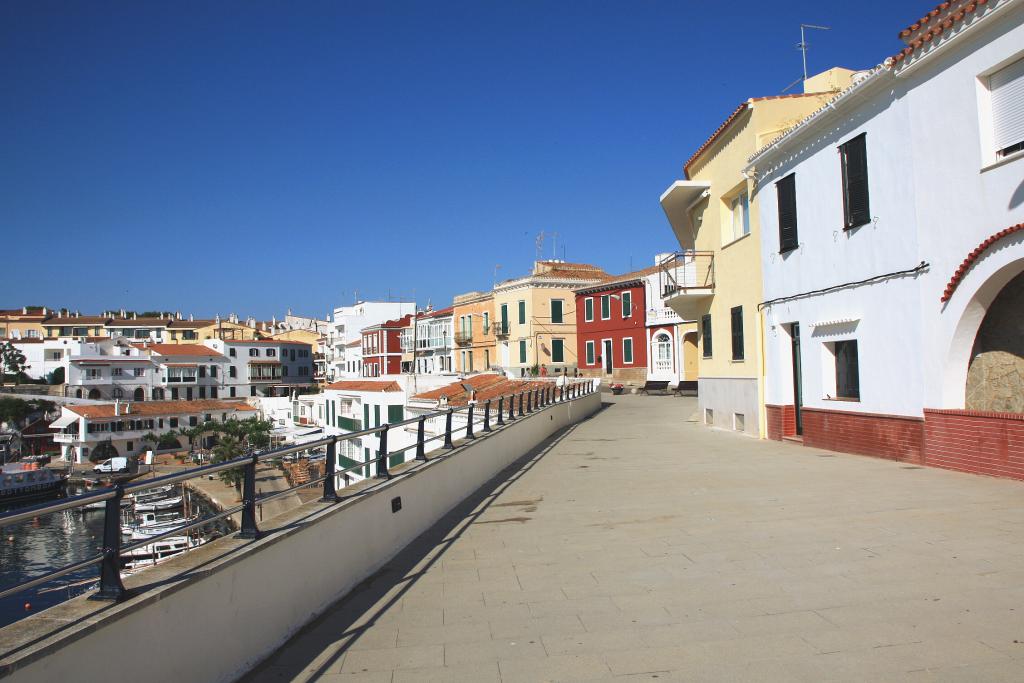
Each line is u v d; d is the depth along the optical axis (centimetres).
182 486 749
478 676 446
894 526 767
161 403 6369
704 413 2208
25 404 6072
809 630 494
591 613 554
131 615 355
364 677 451
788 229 1567
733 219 1989
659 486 1119
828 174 1393
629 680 429
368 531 699
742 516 866
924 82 1096
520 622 542
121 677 346
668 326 4138
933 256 1092
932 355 1106
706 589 597
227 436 5331
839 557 666
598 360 4788
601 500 1027
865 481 1044
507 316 5156
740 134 1847
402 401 3142
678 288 2105
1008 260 934
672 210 2366
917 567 621
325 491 649
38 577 326
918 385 1145
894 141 1177
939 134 1067
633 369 4456
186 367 7862
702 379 2234
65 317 10162
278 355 8812
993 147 977
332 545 612
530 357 4903
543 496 1083
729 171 1936
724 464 1325
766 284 1681
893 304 1198
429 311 7212
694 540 763
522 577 664
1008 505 828
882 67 1157
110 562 363
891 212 1195
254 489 512
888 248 1207
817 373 1463
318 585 580
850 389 1380
